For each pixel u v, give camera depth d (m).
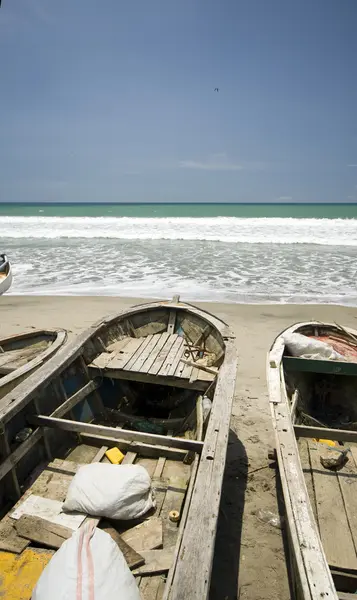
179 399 5.61
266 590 3.30
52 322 9.91
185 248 21.16
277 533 3.86
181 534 2.69
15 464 3.55
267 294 12.45
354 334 6.50
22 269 15.89
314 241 23.50
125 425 5.11
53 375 4.35
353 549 3.19
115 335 6.24
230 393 4.06
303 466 4.14
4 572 2.78
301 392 5.54
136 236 25.64
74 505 3.27
